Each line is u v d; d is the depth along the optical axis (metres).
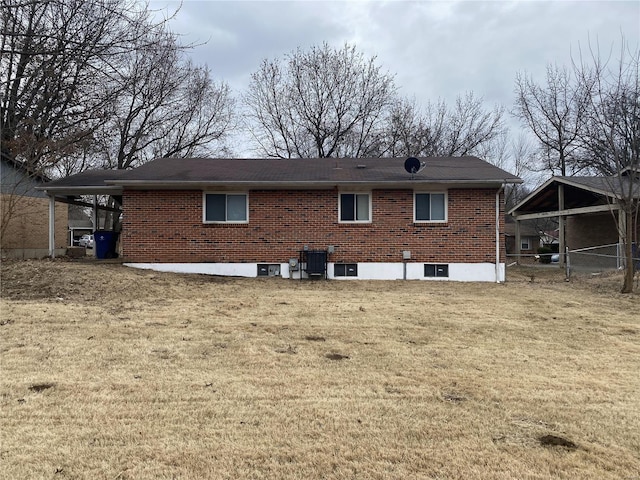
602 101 14.20
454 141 33.62
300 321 7.90
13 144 14.88
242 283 12.79
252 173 14.98
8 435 3.55
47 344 6.12
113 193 15.33
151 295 10.22
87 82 14.33
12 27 9.38
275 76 31.20
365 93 31.28
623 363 5.79
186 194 14.31
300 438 3.60
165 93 25.73
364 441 3.56
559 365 5.68
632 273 11.74
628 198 12.05
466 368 5.49
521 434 3.71
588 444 3.56
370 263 14.39
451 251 14.35
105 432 3.64
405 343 6.60
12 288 9.84
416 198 14.48
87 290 10.13
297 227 14.42
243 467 3.16
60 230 21.44
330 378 5.03
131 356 5.70
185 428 3.75
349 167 16.25
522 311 9.19
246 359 5.67
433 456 3.33
